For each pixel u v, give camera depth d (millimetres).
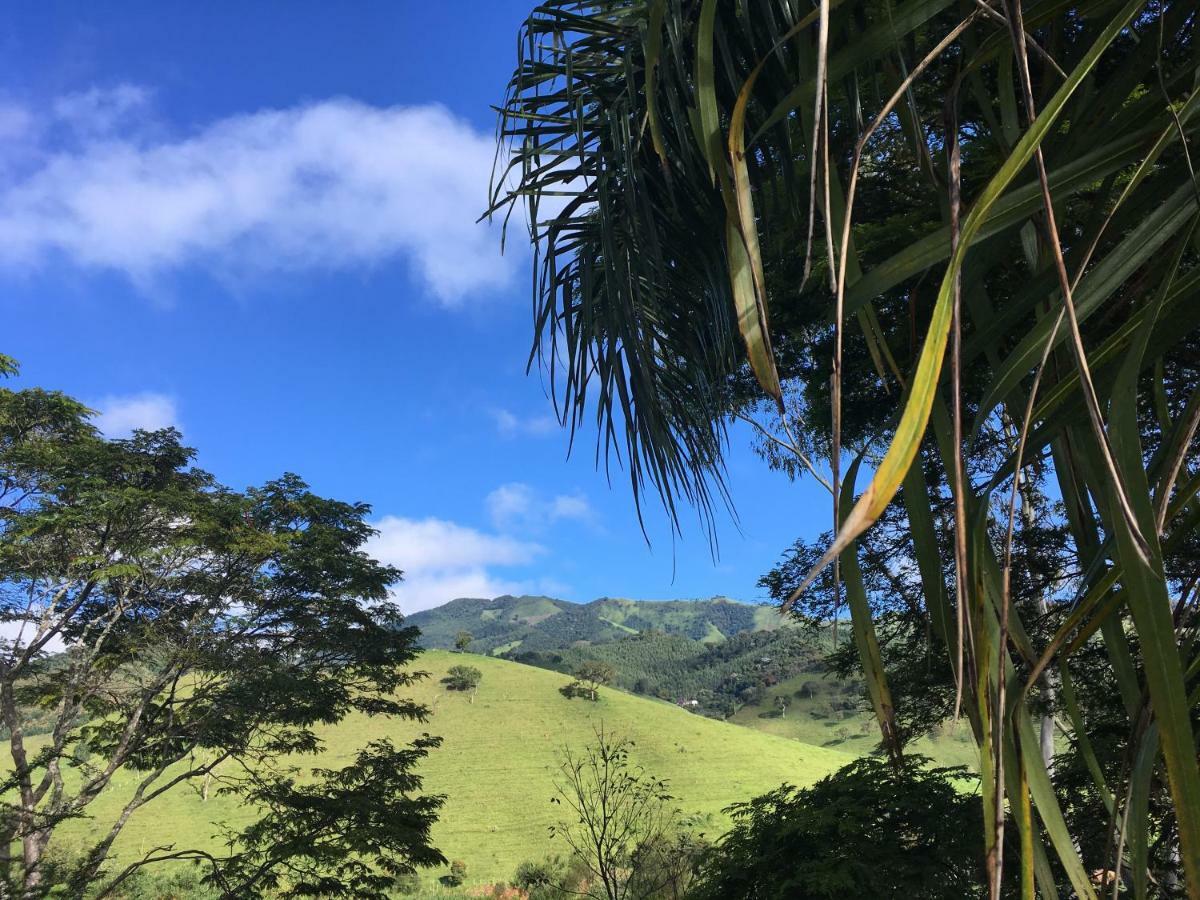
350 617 16062
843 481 715
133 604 15672
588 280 1951
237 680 14773
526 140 1903
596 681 75312
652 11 1027
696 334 1970
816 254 3352
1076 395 705
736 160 665
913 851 4523
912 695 5703
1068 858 554
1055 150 875
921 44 1160
